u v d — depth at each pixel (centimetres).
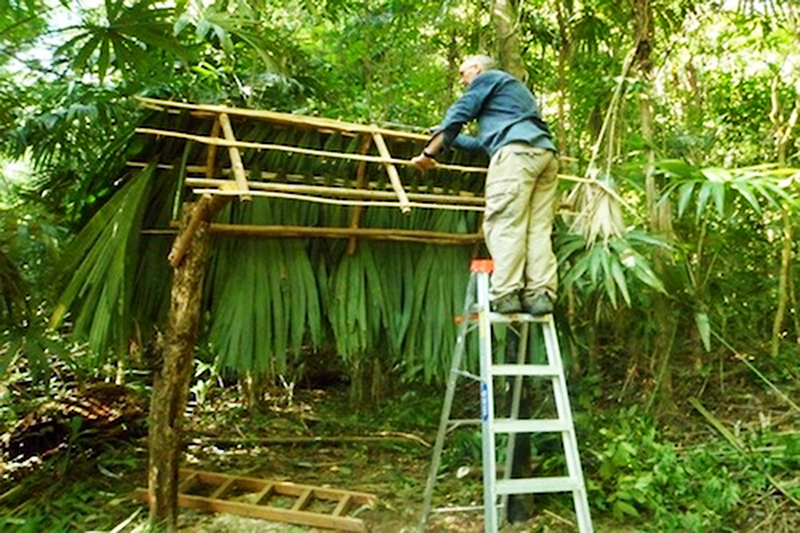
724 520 324
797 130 526
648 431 390
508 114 302
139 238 319
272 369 372
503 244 292
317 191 294
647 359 498
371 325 343
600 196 345
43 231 357
